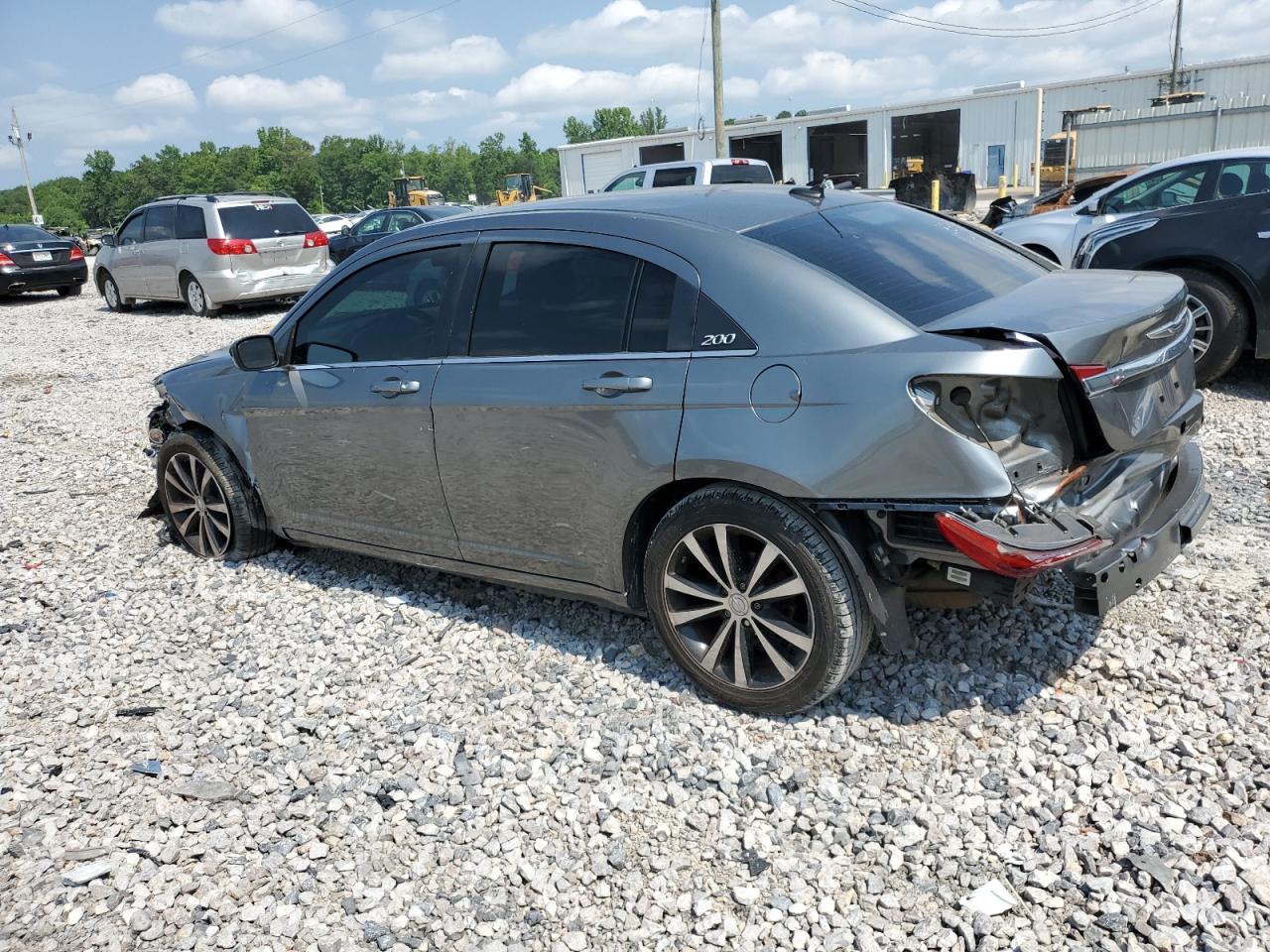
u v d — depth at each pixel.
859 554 3.18
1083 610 3.10
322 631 4.51
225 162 172.38
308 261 16.30
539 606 4.52
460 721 3.70
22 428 9.14
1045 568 2.88
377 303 4.39
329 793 3.35
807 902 2.72
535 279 3.88
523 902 2.82
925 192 28.31
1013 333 2.98
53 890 2.99
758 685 3.49
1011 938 2.53
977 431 3.04
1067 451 3.19
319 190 173.38
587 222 3.81
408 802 3.28
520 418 3.79
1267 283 6.66
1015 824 2.91
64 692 4.20
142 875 3.03
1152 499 3.52
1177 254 7.01
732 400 3.28
